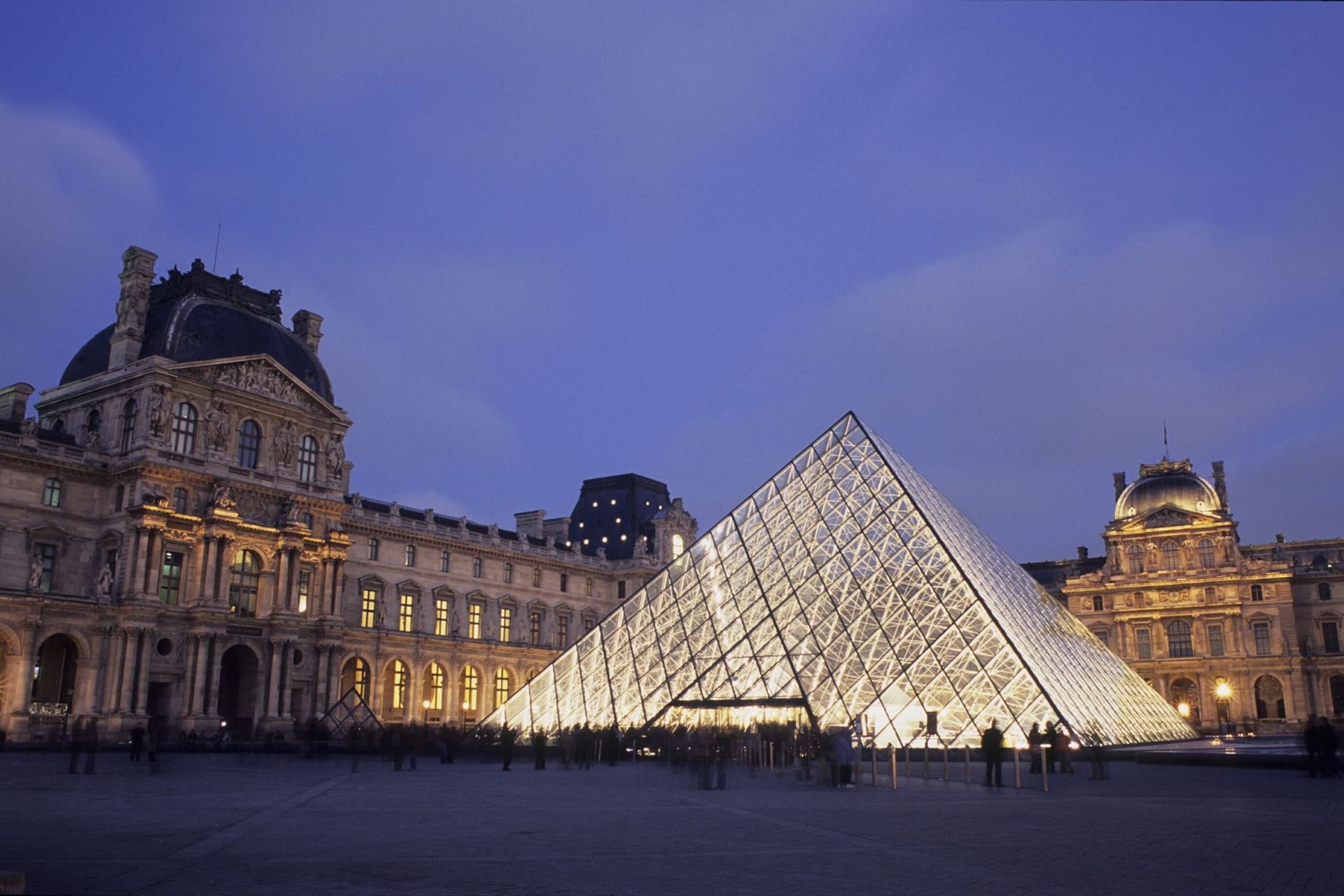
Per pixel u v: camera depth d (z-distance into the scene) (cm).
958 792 4138
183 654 10025
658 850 2270
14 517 9588
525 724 7912
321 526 11588
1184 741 8100
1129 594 16538
